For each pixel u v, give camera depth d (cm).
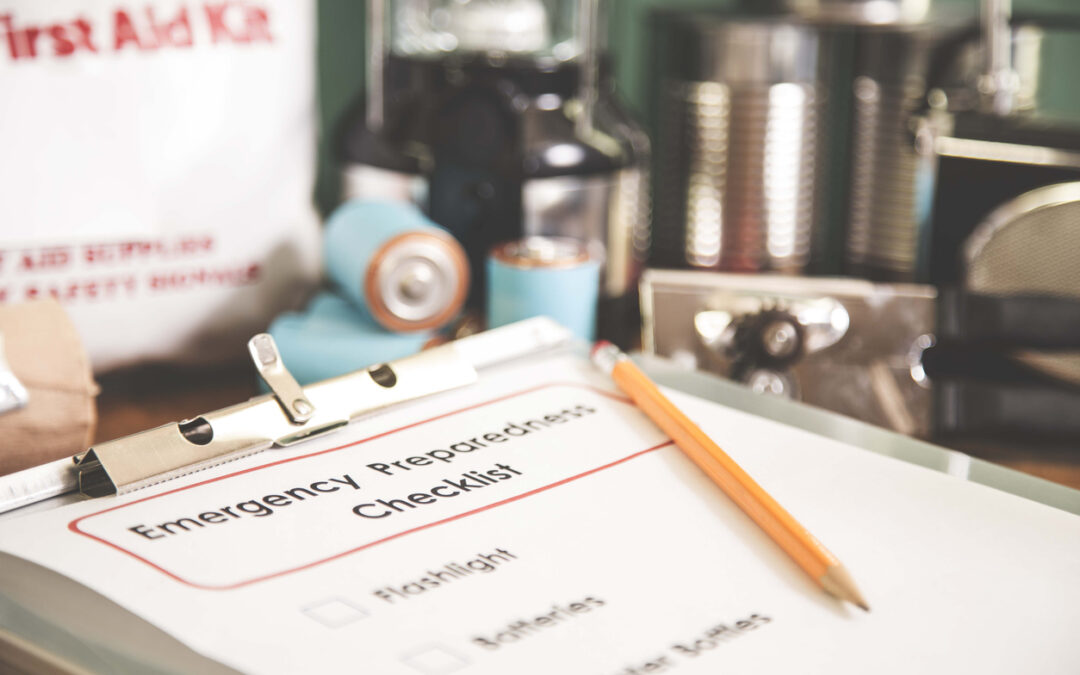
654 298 49
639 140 63
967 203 58
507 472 30
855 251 70
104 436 50
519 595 25
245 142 55
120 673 23
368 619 24
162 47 52
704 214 67
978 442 52
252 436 31
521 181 56
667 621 24
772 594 25
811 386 50
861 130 68
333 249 55
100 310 53
